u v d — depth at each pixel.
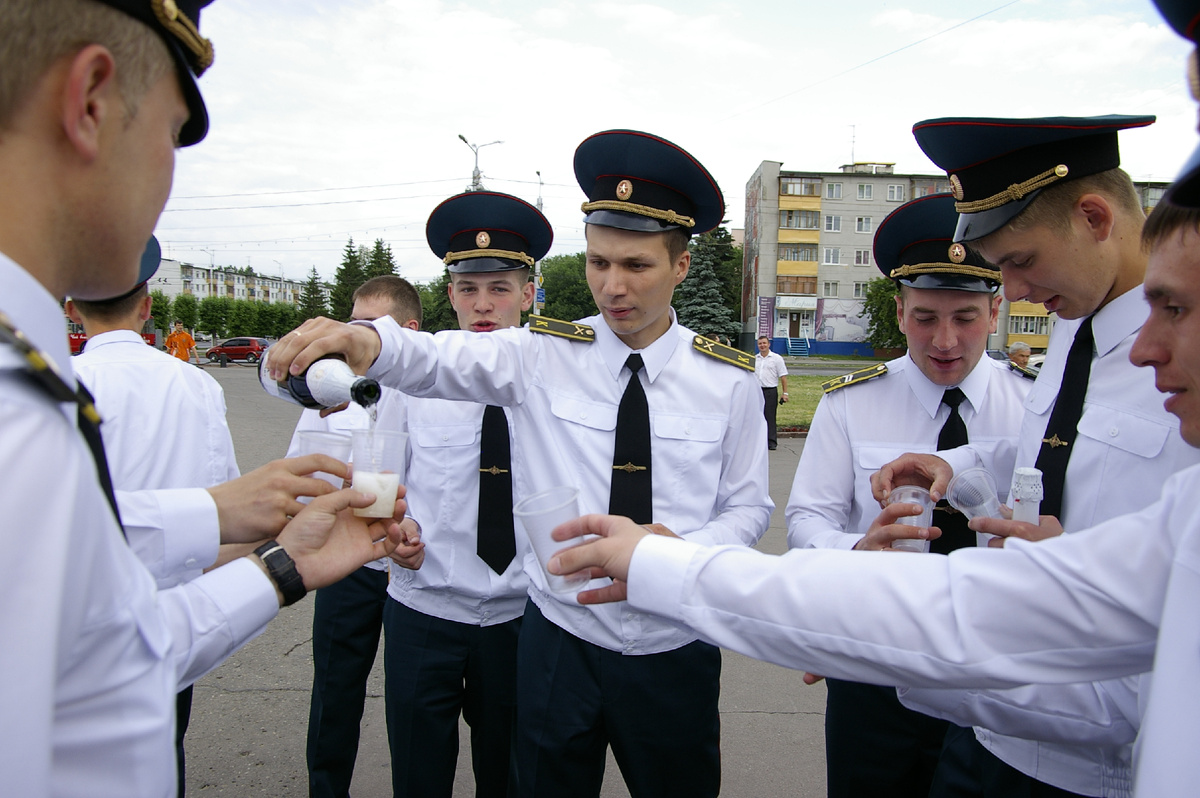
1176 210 0.86
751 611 1.08
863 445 2.29
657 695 1.86
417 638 2.38
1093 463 1.50
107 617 0.71
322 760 2.60
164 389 2.17
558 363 2.06
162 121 0.83
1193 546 0.77
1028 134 1.47
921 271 2.10
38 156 0.71
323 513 1.26
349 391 1.36
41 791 0.59
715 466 2.04
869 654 1.00
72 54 0.71
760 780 2.95
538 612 2.00
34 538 0.60
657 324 2.04
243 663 3.82
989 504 1.65
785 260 54.19
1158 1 0.60
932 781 1.89
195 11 0.88
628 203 1.88
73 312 2.24
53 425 0.64
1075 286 1.52
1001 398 2.24
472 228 3.08
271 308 80.38
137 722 0.74
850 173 53.41
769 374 11.86
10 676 0.58
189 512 1.38
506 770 2.45
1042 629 0.93
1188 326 0.86
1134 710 1.26
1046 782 1.45
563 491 1.45
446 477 2.44
